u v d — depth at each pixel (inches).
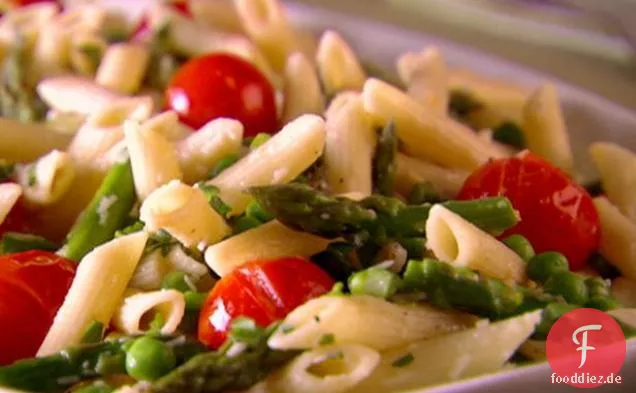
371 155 9.2
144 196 8.3
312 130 8.2
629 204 10.2
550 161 11.1
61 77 11.7
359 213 7.7
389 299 7.3
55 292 7.6
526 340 7.3
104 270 7.5
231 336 6.8
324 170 8.9
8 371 6.8
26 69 12.7
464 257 7.6
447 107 12.0
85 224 8.2
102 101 10.6
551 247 8.8
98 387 6.8
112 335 7.4
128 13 15.4
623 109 12.4
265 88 10.6
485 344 7.1
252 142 9.1
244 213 8.1
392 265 7.6
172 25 12.9
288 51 12.8
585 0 16.7
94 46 12.9
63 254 8.1
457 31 16.9
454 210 8.0
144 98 10.0
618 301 8.6
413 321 7.2
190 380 6.6
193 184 8.6
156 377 6.8
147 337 7.0
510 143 11.8
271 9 12.9
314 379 6.6
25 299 7.4
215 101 10.3
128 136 8.3
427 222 7.6
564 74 15.3
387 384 6.9
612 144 11.5
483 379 6.6
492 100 12.6
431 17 17.4
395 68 14.4
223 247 7.5
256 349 6.7
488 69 13.9
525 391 6.7
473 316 7.4
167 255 7.9
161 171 8.2
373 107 9.2
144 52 12.5
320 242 7.8
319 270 7.5
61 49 12.9
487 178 8.9
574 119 12.8
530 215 8.7
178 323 7.3
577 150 12.5
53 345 7.3
